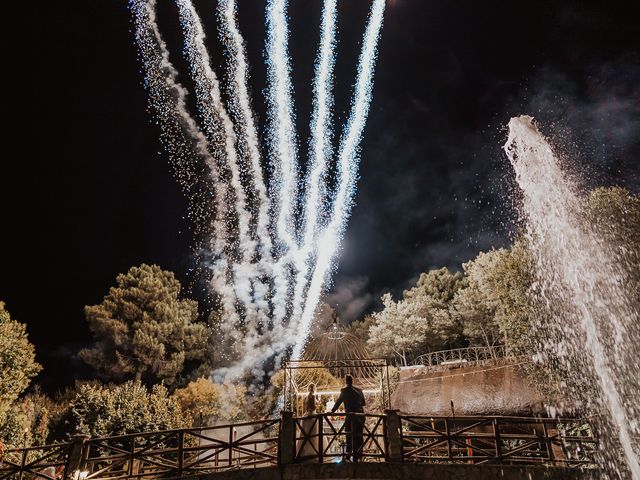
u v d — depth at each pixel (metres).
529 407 17.66
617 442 12.58
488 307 27.56
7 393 18.08
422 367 24.86
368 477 10.19
